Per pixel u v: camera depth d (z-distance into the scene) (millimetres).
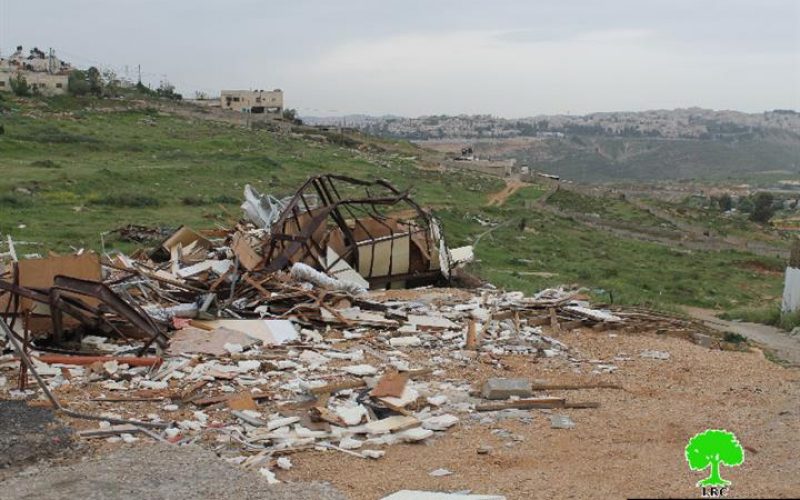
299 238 17250
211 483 7223
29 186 39875
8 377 10734
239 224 21484
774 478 8086
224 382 11039
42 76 88688
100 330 12680
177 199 42188
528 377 12484
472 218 51250
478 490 7699
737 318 25672
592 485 7855
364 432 9336
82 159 54844
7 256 17516
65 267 12633
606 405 11164
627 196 88000
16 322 12156
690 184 174375
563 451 9055
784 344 20000
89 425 9148
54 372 10992
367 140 102312
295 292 15461
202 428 9344
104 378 11031
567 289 22625
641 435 9773
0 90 84750
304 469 8297
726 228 68625
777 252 54312
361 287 17031
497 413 10547
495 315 16094
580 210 69625
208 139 73438
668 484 7879
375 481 7965
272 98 114812
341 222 18891
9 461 7922
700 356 14891
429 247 20469
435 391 11375
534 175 92625
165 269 17500
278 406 10211
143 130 74188
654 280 37344
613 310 18500
